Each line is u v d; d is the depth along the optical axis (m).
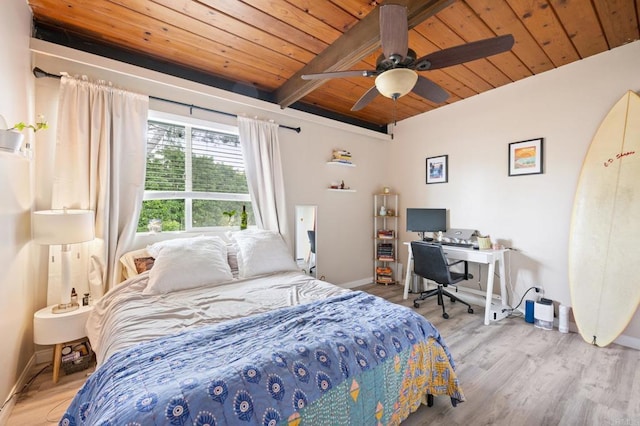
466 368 2.00
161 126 2.60
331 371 1.13
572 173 2.68
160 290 1.93
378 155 4.44
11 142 1.30
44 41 1.98
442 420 1.51
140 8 1.86
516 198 3.07
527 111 2.97
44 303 2.03
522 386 1.79
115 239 2.20
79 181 2.07
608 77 2.46
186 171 2.72
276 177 3.13
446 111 3.73
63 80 2.03
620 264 2.28
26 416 1.53
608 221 2.37
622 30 2.17
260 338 1.26
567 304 2.71
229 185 2.98
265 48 2.34
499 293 3.21
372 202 4.38
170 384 0.91
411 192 4.20
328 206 3.81
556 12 1.96
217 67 2.66
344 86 3.10
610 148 2.40
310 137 3.60
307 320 1.46
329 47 2.29
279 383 1.00
